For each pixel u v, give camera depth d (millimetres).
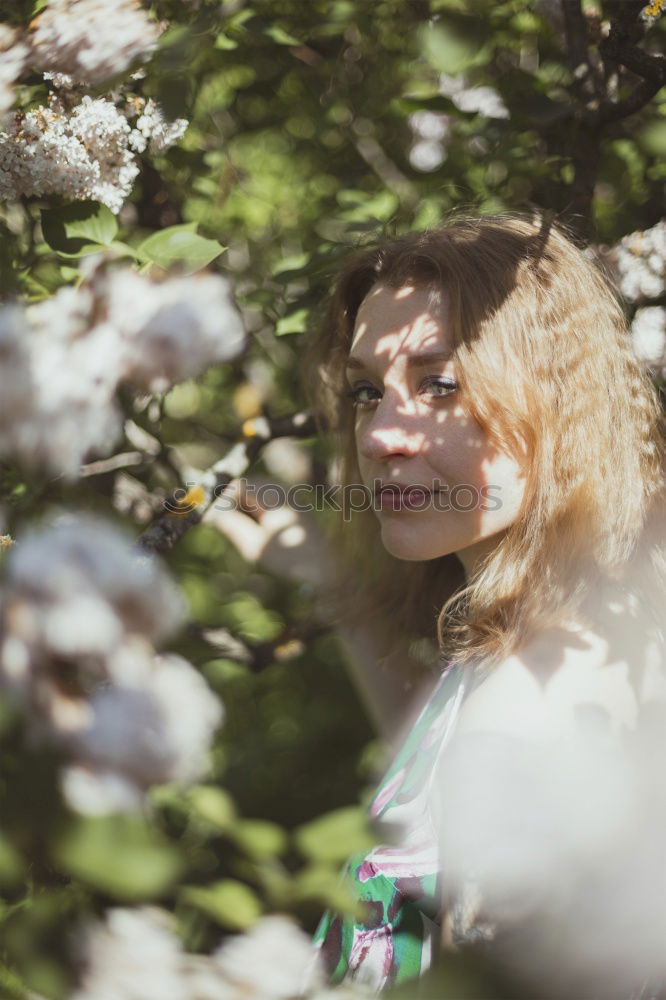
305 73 2072
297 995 569
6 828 476
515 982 516
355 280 1413
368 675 1725
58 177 1132
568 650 1013
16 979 556
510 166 1711
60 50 1034
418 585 1673
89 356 757
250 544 1831
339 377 1587
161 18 1226
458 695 1145
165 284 815
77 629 486
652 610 1136
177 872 499
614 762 837
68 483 1444
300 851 564
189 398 2141
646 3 1445
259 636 1921
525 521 1165
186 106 1250
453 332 1157
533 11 1769
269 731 2547
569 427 1191
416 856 1094
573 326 1225
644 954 792
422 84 2090
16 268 1304
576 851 766
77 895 563
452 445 1155
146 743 486
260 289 1710
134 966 533
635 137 1789
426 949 1071
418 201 2115
